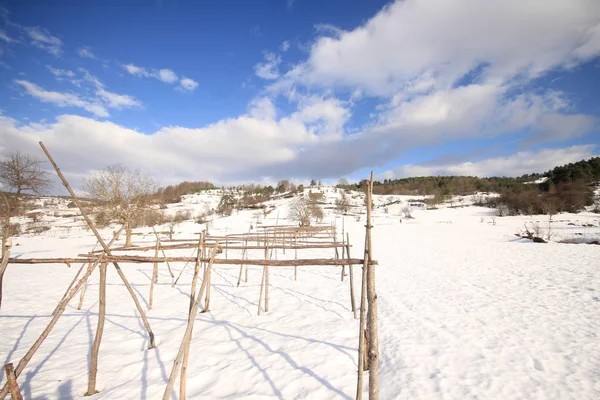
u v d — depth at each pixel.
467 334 6.76
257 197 110.19
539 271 13.51
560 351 5.85
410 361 5.62
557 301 9.05
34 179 18.56
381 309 8.81
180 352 3.79
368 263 4.54
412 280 12.66
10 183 17.83
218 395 4.64
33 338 7.00
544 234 31.33
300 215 55.34
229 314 8.34
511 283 11.50
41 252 23.42
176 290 11.40
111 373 5.36
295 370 5.26
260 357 5.76
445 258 18.44
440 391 4.62
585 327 7.00
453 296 9.95
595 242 23.78
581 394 4.47
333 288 11.30
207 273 5.25
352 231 42.97
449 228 44.31
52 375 5.32
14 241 31.42
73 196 4.90
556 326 7.11
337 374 5.11
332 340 6.43
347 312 8.42
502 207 73.56
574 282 11.23
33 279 14.09
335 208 86.06
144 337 6.85
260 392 4.68
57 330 7.43
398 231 41.22
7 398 4.70
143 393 4.71
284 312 8.48
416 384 4.84
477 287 11.08
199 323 7.65
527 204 65.25
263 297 10.12
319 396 4.54
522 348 6.02
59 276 14.84
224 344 6.36
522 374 5.05
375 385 3.80
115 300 10.08
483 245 24.62
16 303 9.95
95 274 15.28
